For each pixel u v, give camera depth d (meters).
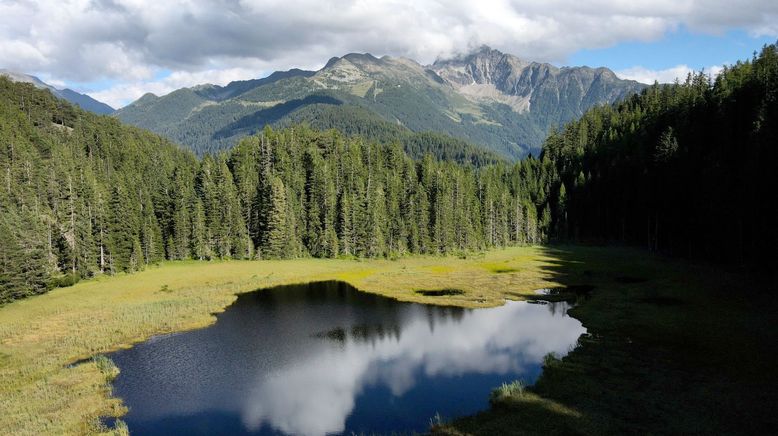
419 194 146.88
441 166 194.00
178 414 42.22
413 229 141.25
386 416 40.66
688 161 119.38
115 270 110.94
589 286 91.06
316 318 73.12
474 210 158.50
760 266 85.88
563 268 111.81
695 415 35.62
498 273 108.81
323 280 104.44
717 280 82.75
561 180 185.88
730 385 40.47
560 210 170.00
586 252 135.88
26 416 40.38
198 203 138.25
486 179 182.12
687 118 145.50
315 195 148.25
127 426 40.00
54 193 113.44
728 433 32.75
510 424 36.50
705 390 39.81
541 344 57.41
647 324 60.41
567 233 166.88
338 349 58.81
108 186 135.00
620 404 38.44
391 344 60.34
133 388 47.78
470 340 60.84
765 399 37.47
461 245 148.00
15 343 60.09
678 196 118.38
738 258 94.25
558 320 67.81
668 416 35.81
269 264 125.12
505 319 70.06
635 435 33.31
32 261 87.69
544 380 44.44
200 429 39.38
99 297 86.00
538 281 97.75
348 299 86.00
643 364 46.84
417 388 46.22
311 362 54.47
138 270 115.06
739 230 92.62
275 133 186.75
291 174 162.12
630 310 68.19
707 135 127.69
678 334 55.41
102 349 59.00
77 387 46.91
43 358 54.78
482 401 42.59
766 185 85.62
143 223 130.75
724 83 145.50
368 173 167.25
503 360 52.91
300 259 135.25
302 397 45.19
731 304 66.50
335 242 136.38
